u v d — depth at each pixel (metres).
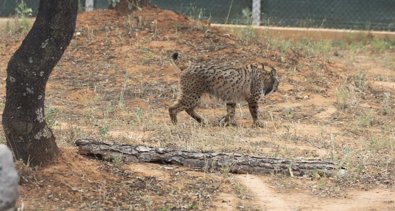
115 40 20.83
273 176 12.15
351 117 17.34
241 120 16.95
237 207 10.73
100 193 10.67
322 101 18.47
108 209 10.23
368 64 23.66
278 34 26.05
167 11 22.17
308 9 27.23
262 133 15.53
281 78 19.58
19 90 10.57
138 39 20.88
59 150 11.33
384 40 27.19
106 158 11.93
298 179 12.12
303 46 23.94
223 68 16.22
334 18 27.61
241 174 12.19
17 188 8.99
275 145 14.32
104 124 15.40
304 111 17.70
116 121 15.84
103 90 18.50
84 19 21.89
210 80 16.11
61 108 16.92
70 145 13.04
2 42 21.22
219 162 12.20
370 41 27.09
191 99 16.09
